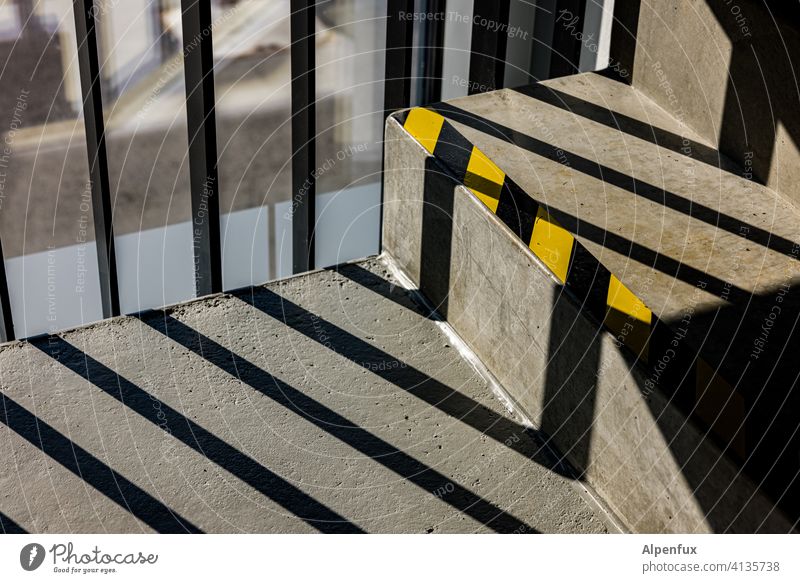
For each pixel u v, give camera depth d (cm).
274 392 365
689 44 406
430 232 399
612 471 320
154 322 393
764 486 265
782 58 364
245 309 403
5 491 321
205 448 341
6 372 365
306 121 438
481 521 320
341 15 660
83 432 344
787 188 374
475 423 357
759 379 295
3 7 702
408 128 406
